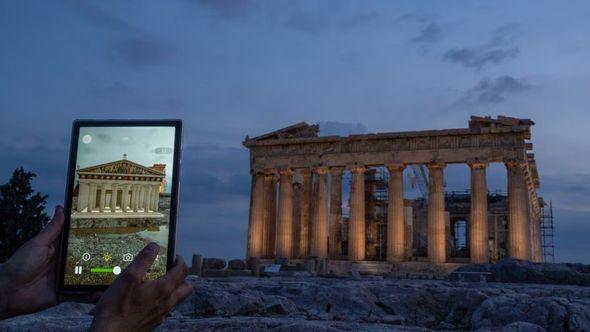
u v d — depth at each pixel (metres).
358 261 72.25
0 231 41.88
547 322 15.86
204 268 57.47
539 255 95.50
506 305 17.19
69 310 14.52
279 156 80.25
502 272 41.47
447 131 71.25
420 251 89.44
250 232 79.69
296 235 83.44
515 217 67.31
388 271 69.31
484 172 69.94
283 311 19.58
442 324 19.72
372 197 88.25
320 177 77.56
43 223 43.78
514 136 69.12
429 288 22.77
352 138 75.94
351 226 74.00
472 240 68.62
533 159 83.12
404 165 74.44
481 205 69.00
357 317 20.20
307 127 81.81
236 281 32.53
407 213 84.19
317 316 19.72
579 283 38.19
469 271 48.06
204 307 18.41
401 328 12.07
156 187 3.88
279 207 78.88
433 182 71.75
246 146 82.12
